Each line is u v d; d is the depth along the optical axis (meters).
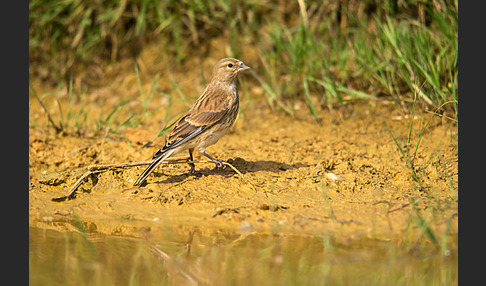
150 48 16.36
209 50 16.17
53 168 11.88
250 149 12.34
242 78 15.49
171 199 10.19
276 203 9.91
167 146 10.58
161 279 7.65
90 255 8.45
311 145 12.46
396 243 8.48
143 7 15.93
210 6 16.02
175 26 15.98
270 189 10.45
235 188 10.55
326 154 11.91
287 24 16.03
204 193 10.40
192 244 8.70
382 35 13.78
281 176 10.95
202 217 9.58
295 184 10.62
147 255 8.43
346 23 15.44
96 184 10.88
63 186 11.01
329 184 10.57
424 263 7.93
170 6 16.06
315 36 15.42
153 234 9.07
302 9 14.84
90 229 9.34
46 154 12.27
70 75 16.17
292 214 9.50
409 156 11.52
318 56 14.71
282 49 15.34
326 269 7.82
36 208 10.13
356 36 14.73
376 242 8.52
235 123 13.86
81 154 12.21
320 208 9.69
